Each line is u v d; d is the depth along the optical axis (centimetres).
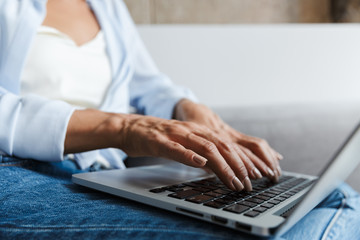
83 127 49
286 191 45
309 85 125
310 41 123
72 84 68
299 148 88
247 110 93
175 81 113
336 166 31
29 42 62
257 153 54
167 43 111
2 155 49
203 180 47
